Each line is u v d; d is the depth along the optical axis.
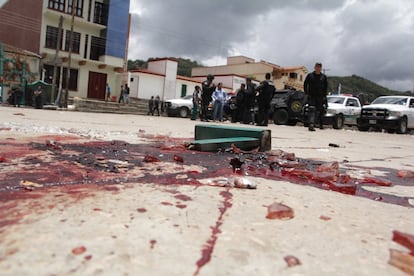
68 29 25.98
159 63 35.50
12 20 23.50
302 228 1.00
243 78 42.38
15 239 0.75
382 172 2.51
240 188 1.47
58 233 0.80
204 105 12.42
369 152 4.18
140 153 2.40
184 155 2.46
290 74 50.38
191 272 0.68
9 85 19.12
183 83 36.38
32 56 20.25
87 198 1.12
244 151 2.91
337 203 1.36
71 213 0.95
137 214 0.99
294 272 0.72
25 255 0.68
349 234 0.98
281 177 1.85
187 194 1.27
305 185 1.69
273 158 2.63
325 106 10.04
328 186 1.72
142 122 7.62
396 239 0.96
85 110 19.91
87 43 27.09
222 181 1.57
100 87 28.12
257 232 0.93
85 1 26.48
